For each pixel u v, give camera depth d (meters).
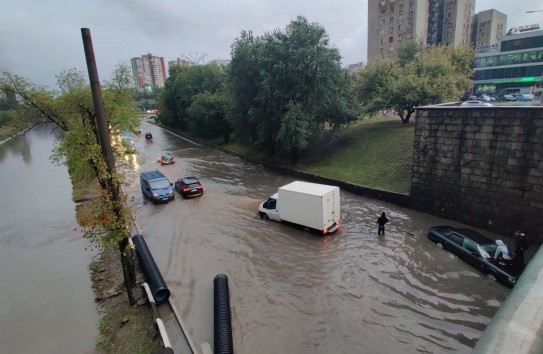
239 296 12.70
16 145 71.44
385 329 10.63
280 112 31.09
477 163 17.17
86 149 12.26
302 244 16.62
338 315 11.38
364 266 14.31
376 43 85.50
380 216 18.70
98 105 11.21
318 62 28.95
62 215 22.97
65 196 27.95
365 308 11.67
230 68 35.19
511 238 16.20
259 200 24.14
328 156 31.80
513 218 16.11
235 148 44.69
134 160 39.84
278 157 35.88
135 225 19.97
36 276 14.96
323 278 13.64
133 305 12.19
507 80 68.19
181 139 62.34
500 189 16.44
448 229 15.67
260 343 10.25
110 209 11.38
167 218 21.27
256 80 33.47
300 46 29.66
